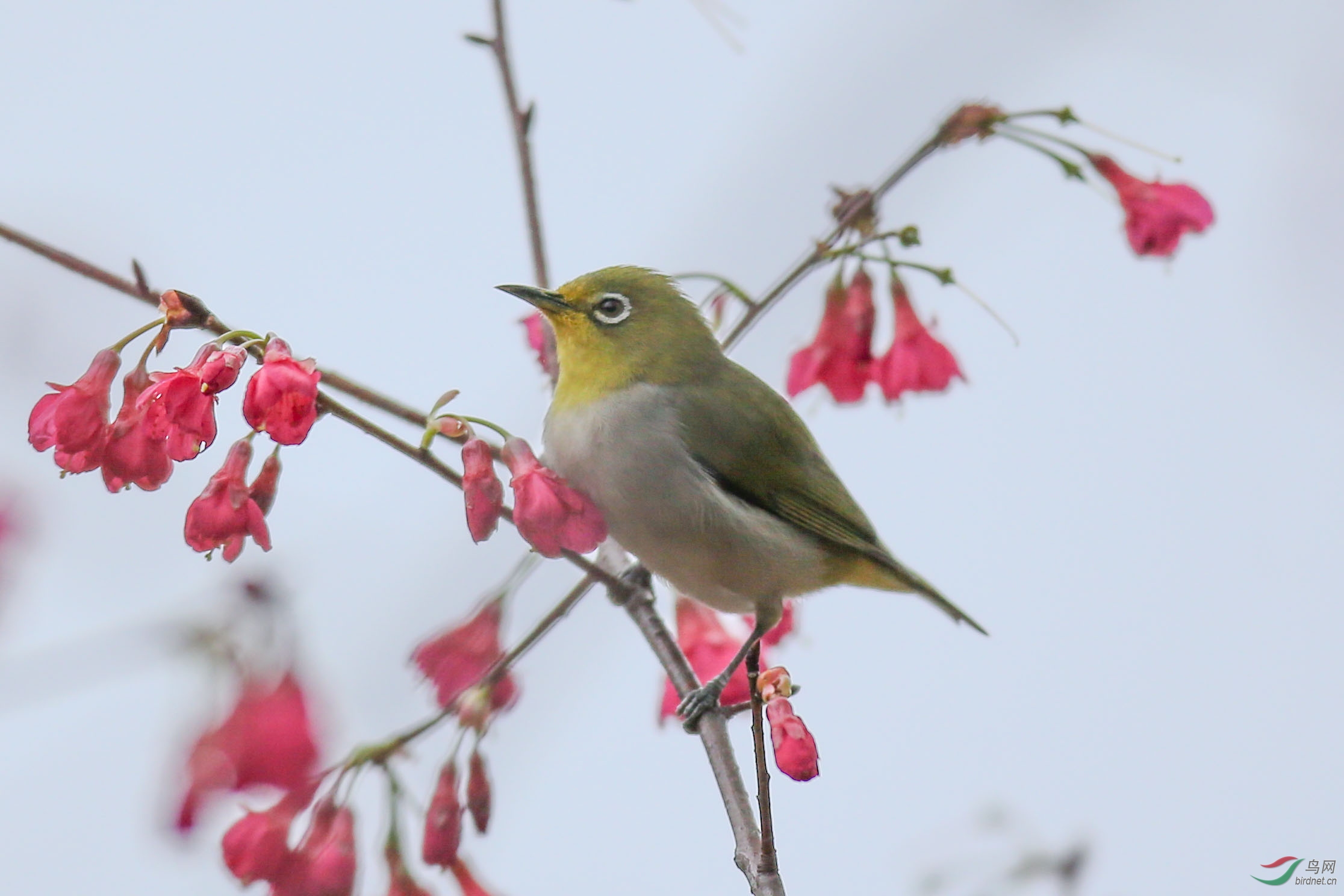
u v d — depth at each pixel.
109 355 7.07
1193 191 10.11
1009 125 9.84
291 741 5.27
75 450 6.86
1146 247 10.13
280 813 7.48
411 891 7.88
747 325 10.47
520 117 11.03
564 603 9.27
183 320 7.25
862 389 10.86
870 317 10.62
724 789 9.27
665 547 10.88
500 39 10.90
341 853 7.51
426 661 8.55
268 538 7.06
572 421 10.84
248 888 7.35
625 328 11.01
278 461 7.24
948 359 10.62
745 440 11.03
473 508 7.63
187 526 6.98
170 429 6.95
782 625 11.90
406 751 7.98
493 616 8.64
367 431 7.59
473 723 8.07
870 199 9.91
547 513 8.08
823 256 10.06
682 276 10.38
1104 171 10.12
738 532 10.82
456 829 7.94
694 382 11.09
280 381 6.83
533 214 11.16
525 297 10.91
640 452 10.66
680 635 11.22
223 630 5.35
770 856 7.67
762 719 7.98
